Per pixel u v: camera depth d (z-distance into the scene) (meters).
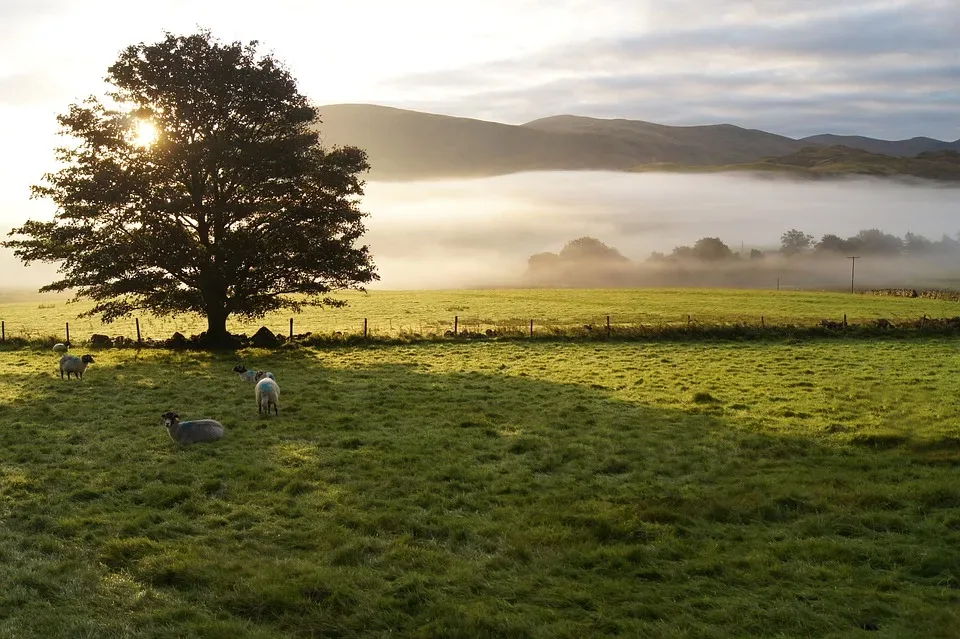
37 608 11.05
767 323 57.59
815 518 15.06
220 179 43.06
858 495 16.23
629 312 71.44
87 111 41.41
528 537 14.02
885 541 13.95
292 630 10.75
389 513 15.30
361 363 36.91
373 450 20.17
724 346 42.97
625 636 10.48
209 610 11.22
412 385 30.42
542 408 26.02
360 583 12.07
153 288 42.16
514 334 46.75
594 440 21.42
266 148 42.06
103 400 27.12
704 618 11.09
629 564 12.86
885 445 20.77
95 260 40.34
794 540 13.95
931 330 47.28
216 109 41.75
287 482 17.44
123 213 41.75
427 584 12.12
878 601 11.51
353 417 24.28
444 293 101.06
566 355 39.72
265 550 13.55
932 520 14.81
